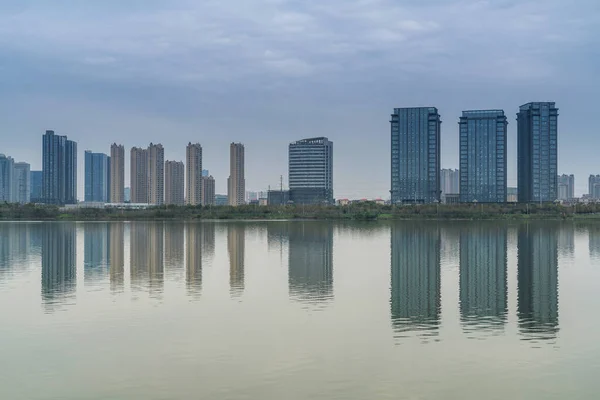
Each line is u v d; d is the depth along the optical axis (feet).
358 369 129.29
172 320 174.60
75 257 351.46
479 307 196.03
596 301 207.00
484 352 142.00
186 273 278.05
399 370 128.57
